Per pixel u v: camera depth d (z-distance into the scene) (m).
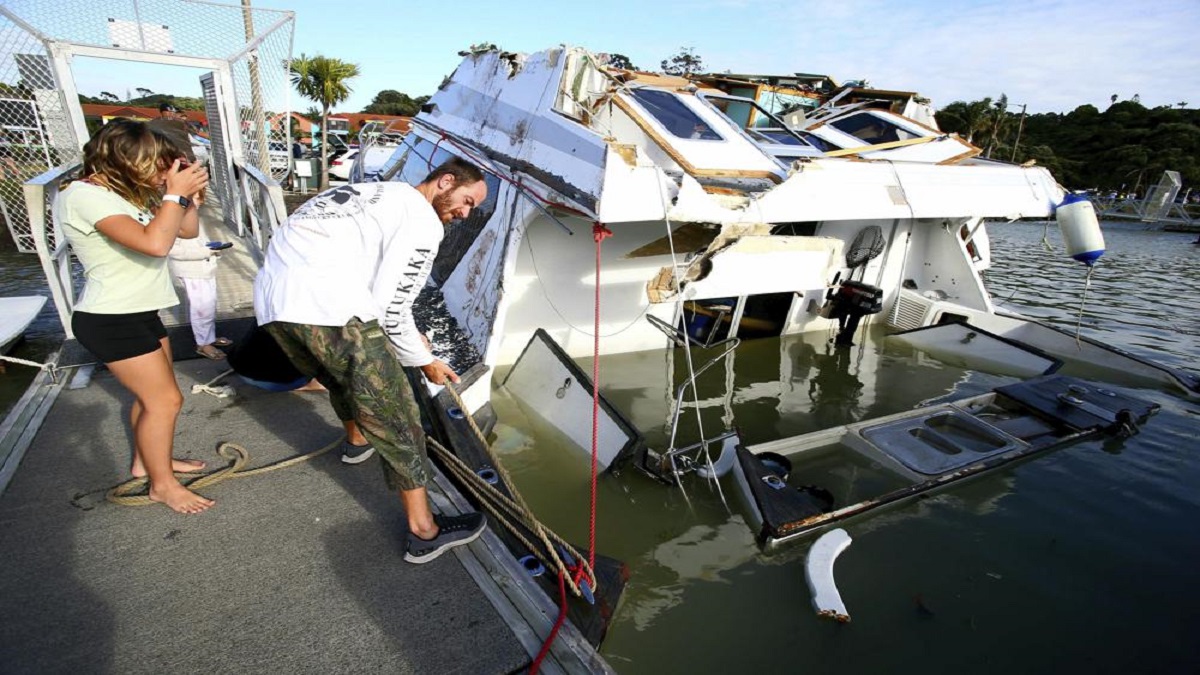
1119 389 6.60
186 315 5.24
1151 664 3.18
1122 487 4.70
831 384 6.44
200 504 2.81
